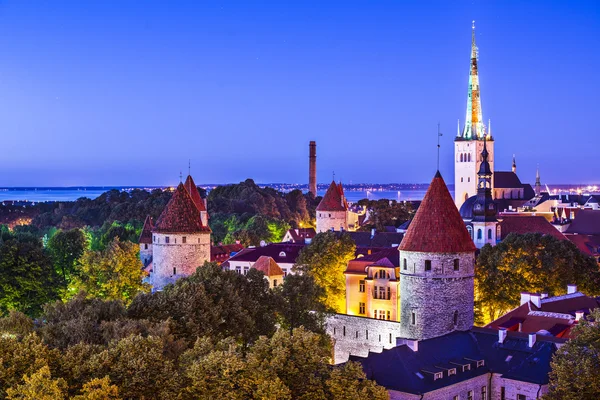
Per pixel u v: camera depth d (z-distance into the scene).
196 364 72.06
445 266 101.06
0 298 138.62
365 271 134.75
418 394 78.44
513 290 124.44
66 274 168.50
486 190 167.12
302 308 113.50
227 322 100.62
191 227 139.00
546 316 98.62
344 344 120.88
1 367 70.06
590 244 190.25
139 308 97.06
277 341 76.12
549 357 83.75
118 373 71.81
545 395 74.38
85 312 92.69
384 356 85.56
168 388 72.38
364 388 71.69
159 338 79.81
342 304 138.50
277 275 148.62
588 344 74.75
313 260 138.75
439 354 87.25
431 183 103.94
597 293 130.62
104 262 140.00
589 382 71.88
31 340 75.19
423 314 101.94
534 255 127.50
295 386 73.94
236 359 72.25
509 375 84.25
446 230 101.75
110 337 84.12
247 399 70.81
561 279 126.25
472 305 104.00
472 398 84.56
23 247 142.88
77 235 172.50
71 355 73.56
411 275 102.81
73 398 67.31
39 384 65.00
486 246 133.88
